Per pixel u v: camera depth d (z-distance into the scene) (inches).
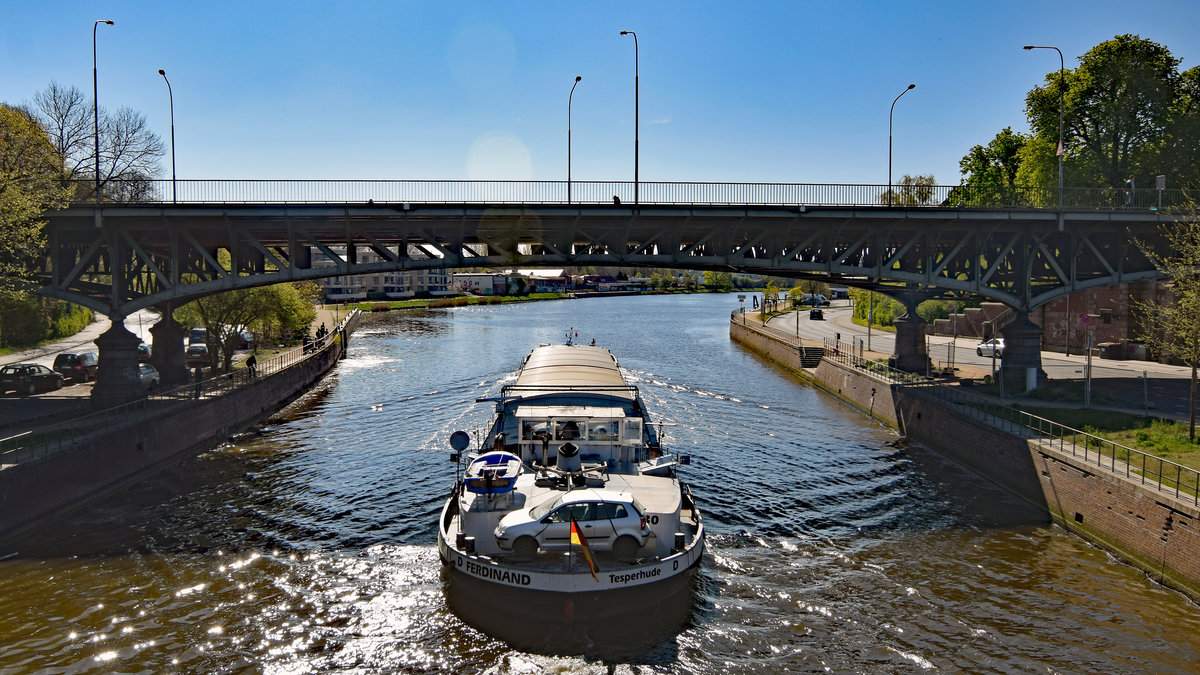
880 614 828.6
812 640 775.1
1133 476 967.6
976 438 1369.3
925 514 1153.4
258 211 1439.5
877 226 1622.8
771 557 989.2
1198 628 786.2
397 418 1867.6
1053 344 2571.4
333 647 756.0
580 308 7042.3
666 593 829.2
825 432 1734.7
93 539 1027.9
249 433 1697.8
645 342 3806.6
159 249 1787.6
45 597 855.7
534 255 1583.4
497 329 4559.5
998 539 1048.2
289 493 1243.2
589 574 791.7
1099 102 2396.7
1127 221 1631.4
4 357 2356.1
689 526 954.7
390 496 1230.3
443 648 755.4
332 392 2271.2
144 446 1316.4
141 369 1702.8
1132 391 1642.5
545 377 1350.9
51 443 1153.4
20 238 1326.3
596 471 968.9
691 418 1870.1
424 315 5910.4
